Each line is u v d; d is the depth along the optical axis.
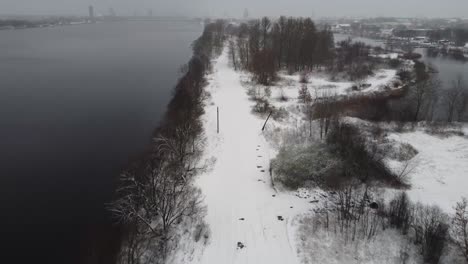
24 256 22.62
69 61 90.56
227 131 38.38
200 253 19.89
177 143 32.44
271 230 21.47
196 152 33.06
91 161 34.88
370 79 66.31
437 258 17.39
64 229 24.92
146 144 38.47
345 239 19.81
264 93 54.56
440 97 54.31
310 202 24.14
